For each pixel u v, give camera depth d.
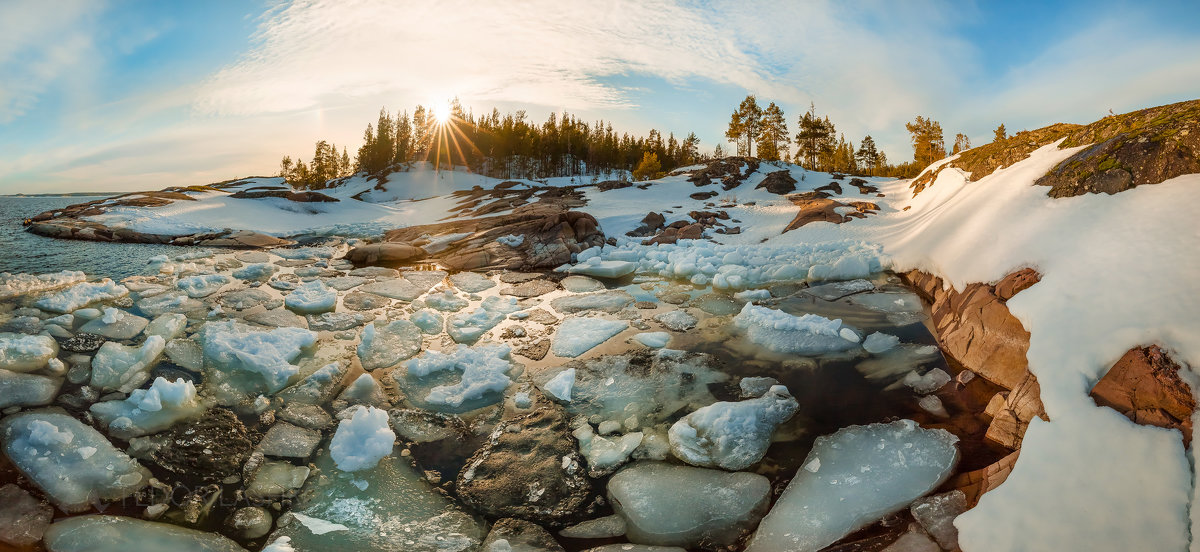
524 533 5.27
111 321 10.90
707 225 23.62
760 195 33.19
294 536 5.14
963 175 20.72
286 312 12.38
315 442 6.82
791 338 10.41
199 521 5.31
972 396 7.65
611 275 16.92
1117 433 5.04
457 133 87.62
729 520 5.41
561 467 6.38
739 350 9.98
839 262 15.26
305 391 8.22
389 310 12.92
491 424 7.37
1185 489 4.35
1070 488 4.74
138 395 7.57
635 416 7.58
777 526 5.24
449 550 5.02
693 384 8.57
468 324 11.55
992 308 8.78
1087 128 13.02
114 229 23.17
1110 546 4.21
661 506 5.63
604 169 80.38
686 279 16.34
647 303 13.41
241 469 6.20
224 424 7.18
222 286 14.71
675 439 6.82
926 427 6.88
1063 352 6.34
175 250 20.72
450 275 17.11
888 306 12.26
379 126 88.00
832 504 5.48
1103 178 9.34
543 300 13.90
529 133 76.38
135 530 5.07
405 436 7.01
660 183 37.94
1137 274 6.62
